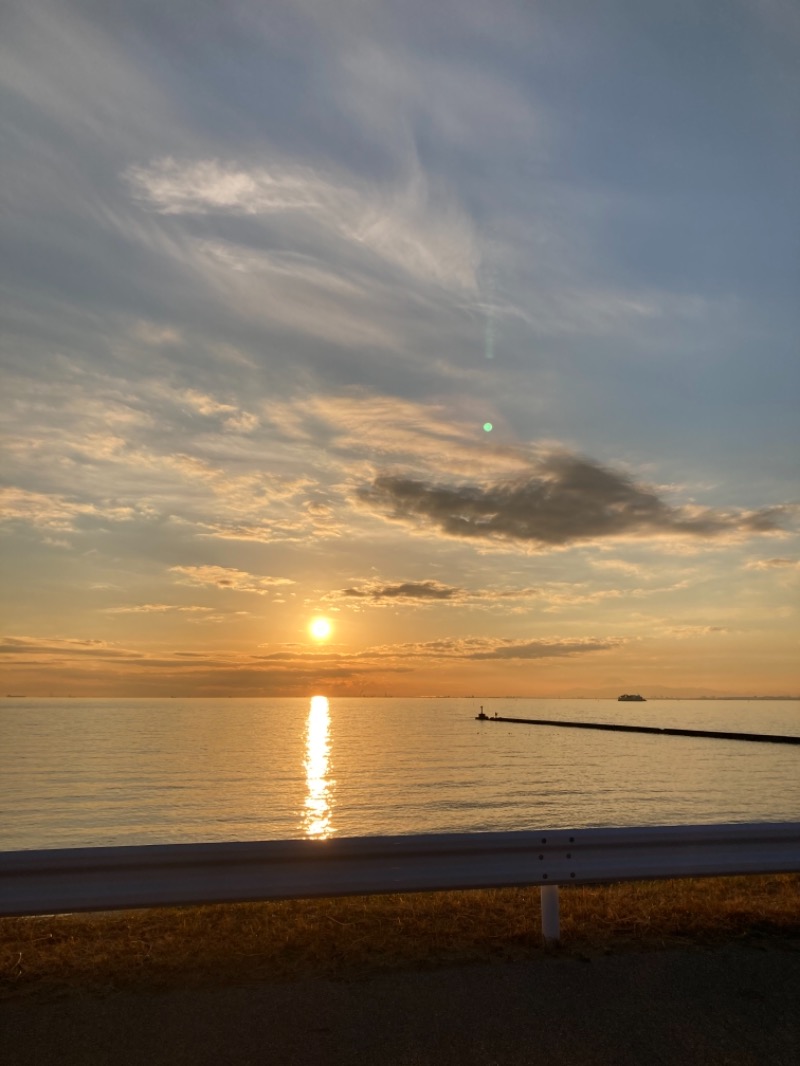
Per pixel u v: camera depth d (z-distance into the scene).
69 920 6.06
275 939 5.52
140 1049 3.85
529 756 94.69
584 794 52.16
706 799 48.50
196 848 5.08
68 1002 4.42
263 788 56.19
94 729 172.12
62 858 4.88
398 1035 4.02
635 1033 4.07
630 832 5.80
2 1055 3.78
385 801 48.22
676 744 119.94
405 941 5.51
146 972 4.89
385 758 90.88
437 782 61.31
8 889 4.81
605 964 5.09
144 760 85.25
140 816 40.94
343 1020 4.19
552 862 5.62
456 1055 3.81
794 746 112.69
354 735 154.25
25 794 51.56
